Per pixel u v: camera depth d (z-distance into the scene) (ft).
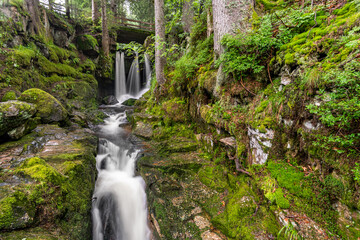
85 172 14.06
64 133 20.13
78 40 45.83
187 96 22.36
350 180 6.50
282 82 10.13
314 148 7.87
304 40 9.78
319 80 7.57
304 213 7.61
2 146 15.16
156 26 28.81
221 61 13.91
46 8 40.09
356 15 7.95
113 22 54.85
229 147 13.66
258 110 11.30
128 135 25.39
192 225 10.18
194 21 30.53
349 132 6.55
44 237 8.45
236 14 14.43
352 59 6.90
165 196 12.35
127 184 16.21
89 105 36.73
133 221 14.94
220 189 12.29
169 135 21.58
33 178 10.43
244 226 8.97
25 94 21.15
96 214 13.52
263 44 11.39
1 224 7.97
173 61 29.96
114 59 56.24
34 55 29.99
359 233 6.07
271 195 8.70
